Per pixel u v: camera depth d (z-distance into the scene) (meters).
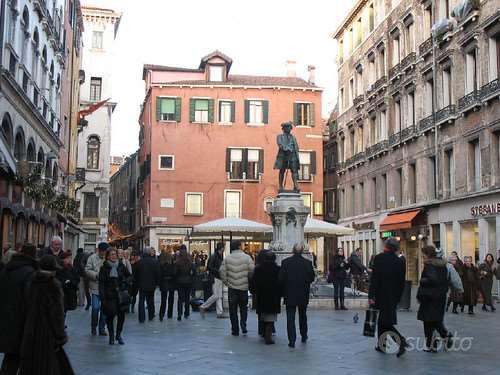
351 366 9.07
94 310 12.60
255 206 47.16
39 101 26.50
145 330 13.44
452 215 28.48
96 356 9.87
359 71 42.91
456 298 17.98
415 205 32.25
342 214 46.28
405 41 34.41
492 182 24.95
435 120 30.05
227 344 11.25
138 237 52.72
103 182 48.28
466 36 27.17
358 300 19.02
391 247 10.58
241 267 12.62
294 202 19.58
